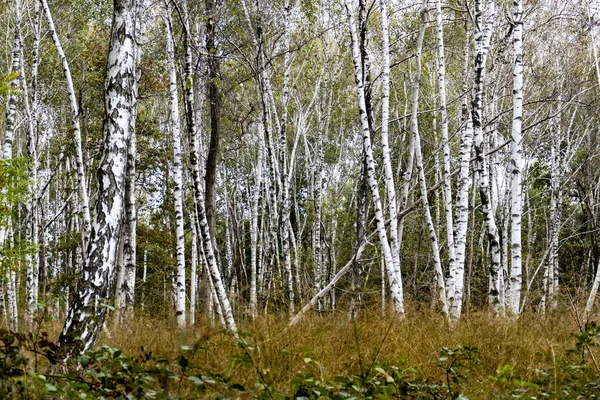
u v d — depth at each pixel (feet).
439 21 40.55
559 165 68.54
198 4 40.55
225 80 41.32
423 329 24.90
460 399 12.94
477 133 36.63
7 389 10.02
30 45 66.28
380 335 22.89
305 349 13.74
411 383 13.97
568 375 16.60
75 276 59.98
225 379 11.82
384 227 34.27
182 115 61.21
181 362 11.66
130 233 42.47
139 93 56.24
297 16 62.75
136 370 11.08
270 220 55.36
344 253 85.71
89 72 58.18
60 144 65.72
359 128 91.97
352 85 80.23
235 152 78.07
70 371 13.23
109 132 20.04
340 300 38.04
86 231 38.11
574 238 84.84
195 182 31.65
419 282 64.39
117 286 37.11
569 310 28.94
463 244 37.06
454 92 72.33
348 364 17.83
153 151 64.49
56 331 21.45
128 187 42.27
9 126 42.47
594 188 72.69
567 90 59.26
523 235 88.89
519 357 19.21
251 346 12.94
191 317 40.40
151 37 58.34
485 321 27.17
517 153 33.58
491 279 35.78
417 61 40.96
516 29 33.65
